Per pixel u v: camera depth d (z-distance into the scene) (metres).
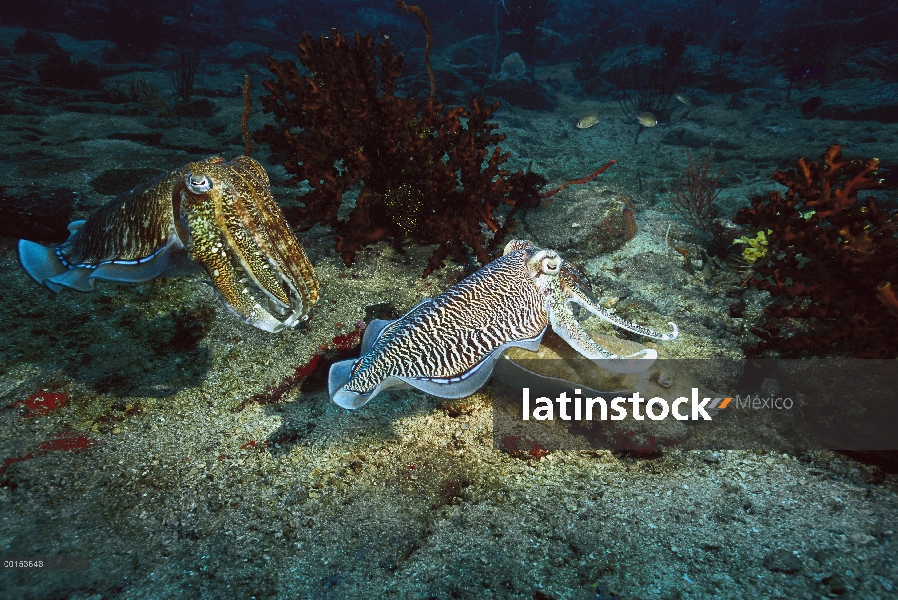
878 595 0.62
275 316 0.67
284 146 1.15
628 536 0.71
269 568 0.67
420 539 0.71
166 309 0.99
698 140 2.91
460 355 0.71
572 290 0.80
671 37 4.25
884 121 2.96
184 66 3.56
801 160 0.87
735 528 0.71
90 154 1.60
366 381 0.68
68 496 0.72
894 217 0.82
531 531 0.72
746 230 1.42
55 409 0.81
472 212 1.16
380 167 1.19
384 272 1.14
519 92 4.08
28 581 0.63
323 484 0.77
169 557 0.67
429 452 0.83
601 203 1.49
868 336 0.81
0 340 0.89
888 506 0.72
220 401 0.88
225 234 0.62
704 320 1.10
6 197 1.14
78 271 0.68
